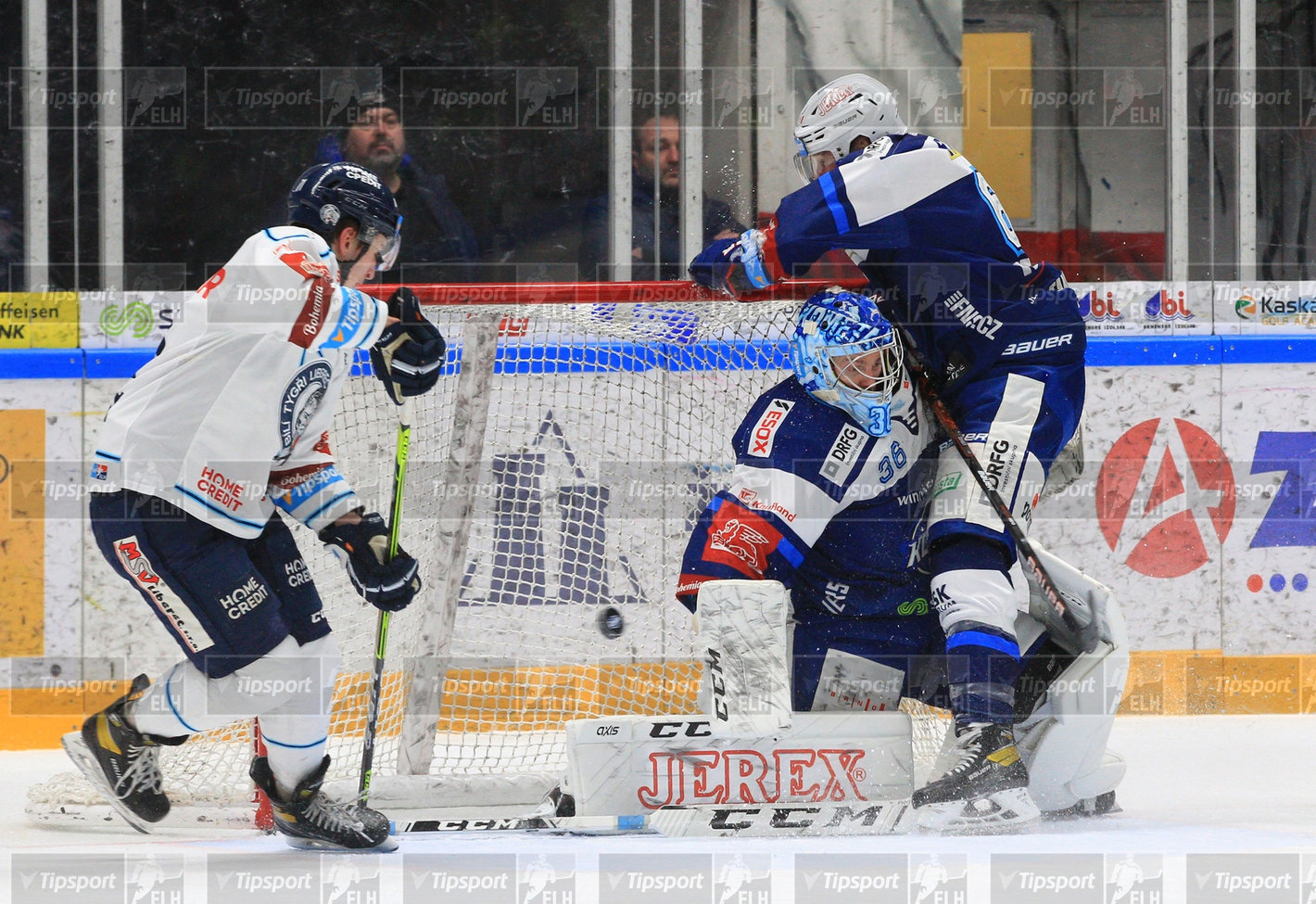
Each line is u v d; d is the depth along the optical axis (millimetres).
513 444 13242
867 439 9680
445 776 10844
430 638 11312
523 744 12531
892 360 9711
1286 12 16766
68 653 14359
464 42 16531
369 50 16500
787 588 9852
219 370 8266
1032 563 9422
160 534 8172
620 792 9352
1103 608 9867
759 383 12070
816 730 9414
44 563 14328
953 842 8594
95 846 9141
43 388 14391
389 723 12469
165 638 14523
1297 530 15562
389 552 9211
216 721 8562
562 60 16578
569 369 12711
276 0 16250
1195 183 16906
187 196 16328
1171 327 16234
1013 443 9922
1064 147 17062
